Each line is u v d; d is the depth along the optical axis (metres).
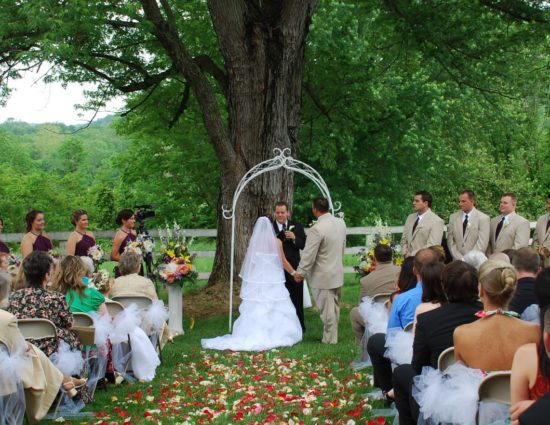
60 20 9.39
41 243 9.84
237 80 11.77
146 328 7.51
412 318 5.37
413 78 20.67
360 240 22.91
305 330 9.85
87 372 6.24
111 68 14.09
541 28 14.05
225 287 12.49
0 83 11.39
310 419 5.66
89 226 25.69
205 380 7.12
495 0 14.01
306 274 8.80
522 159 30.50
